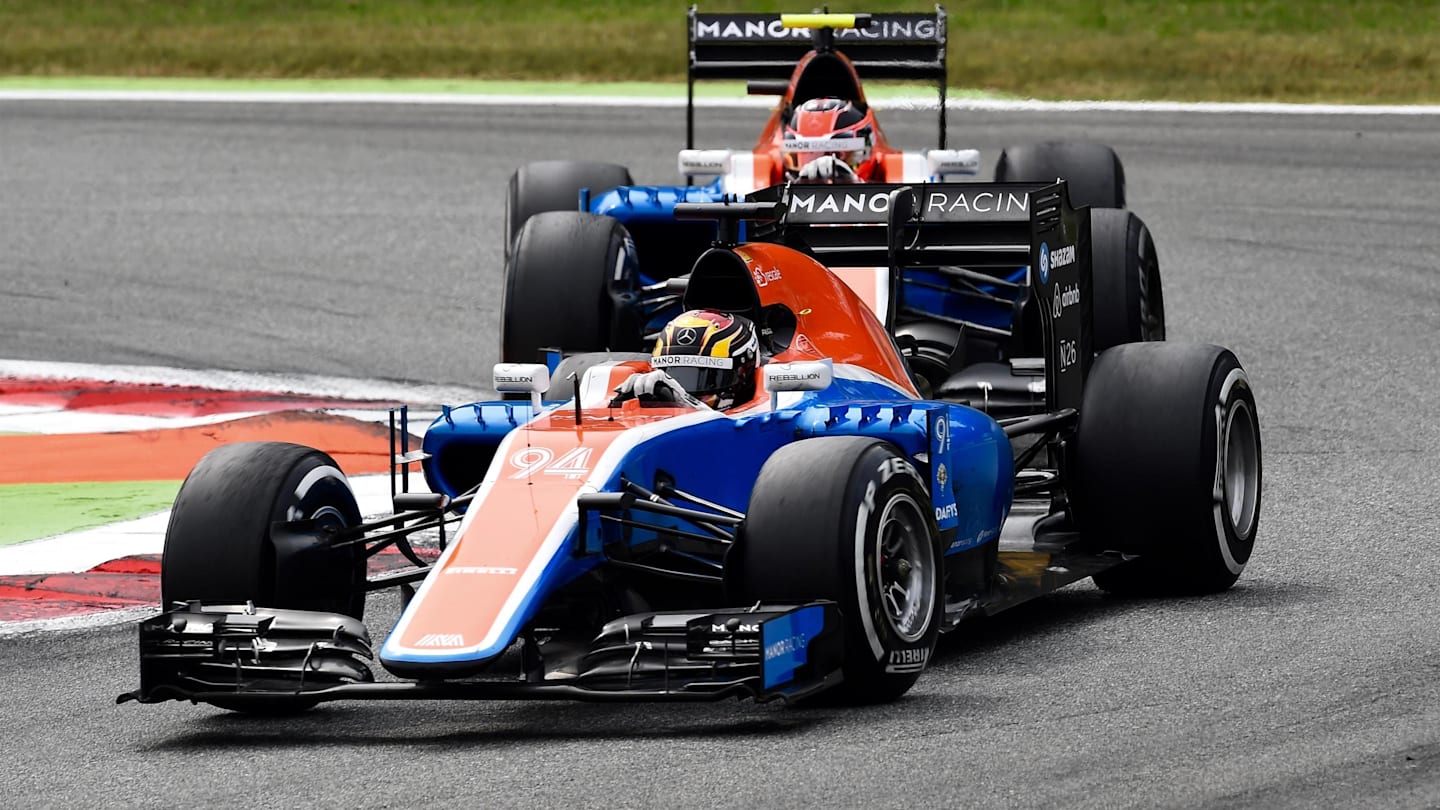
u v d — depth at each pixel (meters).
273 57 98.50
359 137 81.56
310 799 21.50
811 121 42.88
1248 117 82.75
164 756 23.69
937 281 38.66
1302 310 55.41
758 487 23.88
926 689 25.27
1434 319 53.97
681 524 25.81
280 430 43.94
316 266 62.97
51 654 28.78
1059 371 31.14
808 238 34.53
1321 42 97.00
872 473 23.95
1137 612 29.42
